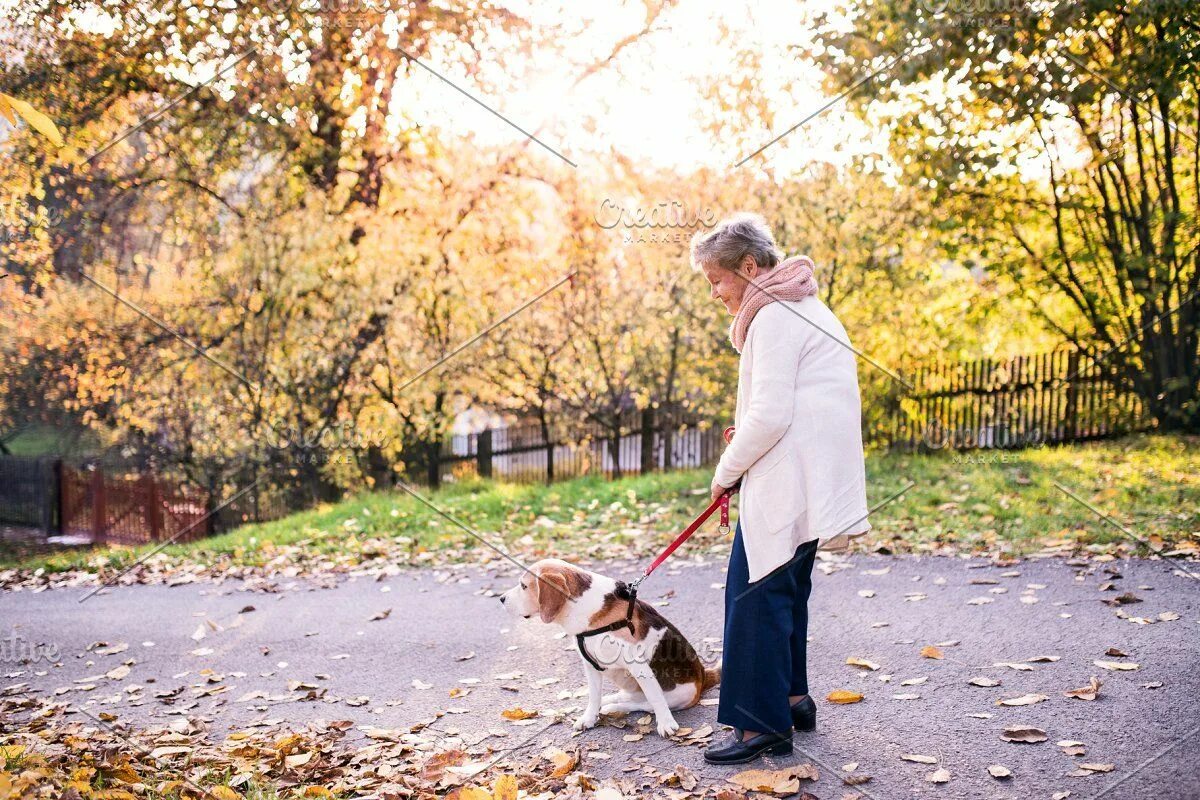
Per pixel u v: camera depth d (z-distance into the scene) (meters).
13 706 4.57
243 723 4.09
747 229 3.11
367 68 12.58
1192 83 9.32
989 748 3.09
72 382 12.81
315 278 11.30
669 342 11.80
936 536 6.60
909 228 10.59
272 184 12.13
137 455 13.20
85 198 12.33
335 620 5.92
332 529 9.26
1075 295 10.93
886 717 3.43
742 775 2.94
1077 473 8.29
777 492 2.96
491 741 3.59
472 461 13.37
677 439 12.34
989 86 9.80
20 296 12.30
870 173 10.31
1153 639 4.09
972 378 10.91
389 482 12.55
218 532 11.62
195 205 12.16
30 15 11.73
